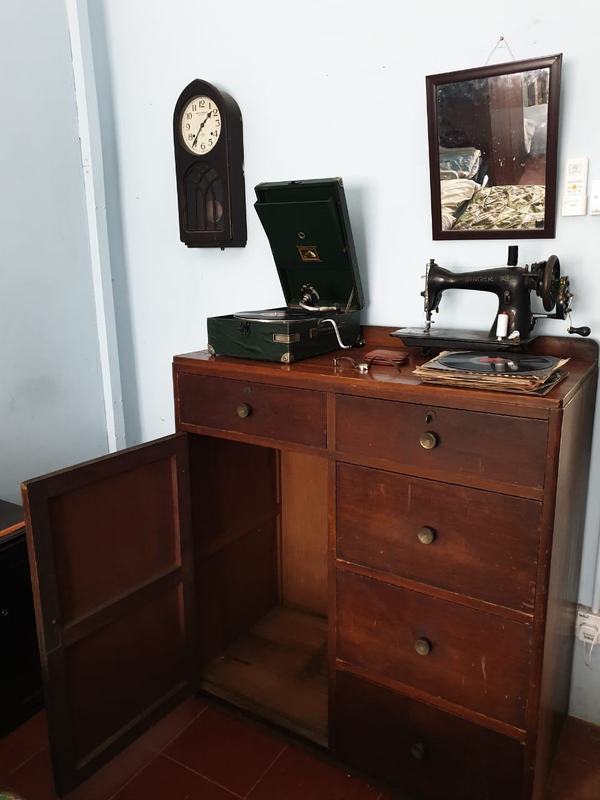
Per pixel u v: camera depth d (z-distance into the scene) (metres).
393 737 1.57
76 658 1.50
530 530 1.27
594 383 1.59
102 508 1.52
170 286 2.32
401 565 1.46
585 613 1.76
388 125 1.77
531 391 1.24
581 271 1.59
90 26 2.19
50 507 1.39
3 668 1.79
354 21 1.76
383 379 1.41
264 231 1.98
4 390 2.10
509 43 1.57
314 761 1.72
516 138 1.57
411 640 1.48
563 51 1.51
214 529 1.94
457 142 1.64
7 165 2.02
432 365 1.39
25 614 1.83
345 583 1.55
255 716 1.81
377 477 1.44
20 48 2.01
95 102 2.21
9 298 2.08
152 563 1.68
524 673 1.34
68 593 1.46
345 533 1.52
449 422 1.31
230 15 1.96
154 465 1.65
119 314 2.43
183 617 1.81
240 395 1.61
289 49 1.88
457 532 1.36
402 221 1.81
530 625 1.31
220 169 2.00
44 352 2.21
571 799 1.58
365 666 1.57
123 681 1.64
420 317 1.83
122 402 2.47
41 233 2.14
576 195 1.54
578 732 1.80
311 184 1.64
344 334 1.78
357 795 1.61
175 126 2.06
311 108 1.88
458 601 1.39
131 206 2.33
